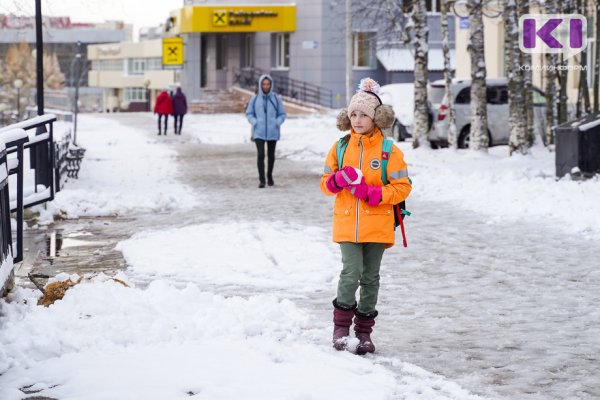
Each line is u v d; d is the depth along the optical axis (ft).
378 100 35.99
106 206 82.33
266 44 311.68
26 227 72.54
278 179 110.22
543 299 45.96
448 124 145.18
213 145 173.78
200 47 320.29
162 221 75.20
